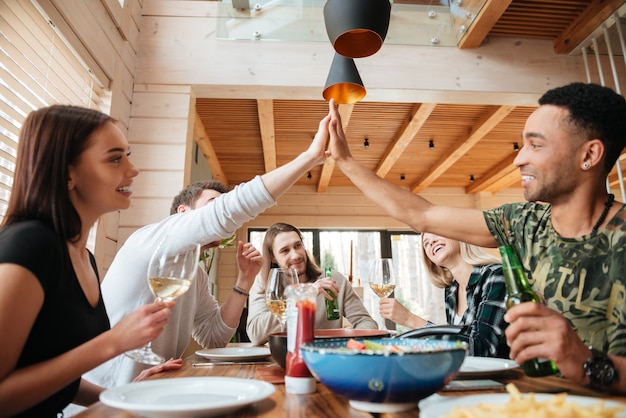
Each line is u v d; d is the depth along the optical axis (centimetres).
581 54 317
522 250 107
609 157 95
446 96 306
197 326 172
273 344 91
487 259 167
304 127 422
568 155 93
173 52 287
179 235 121
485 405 50
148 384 74
